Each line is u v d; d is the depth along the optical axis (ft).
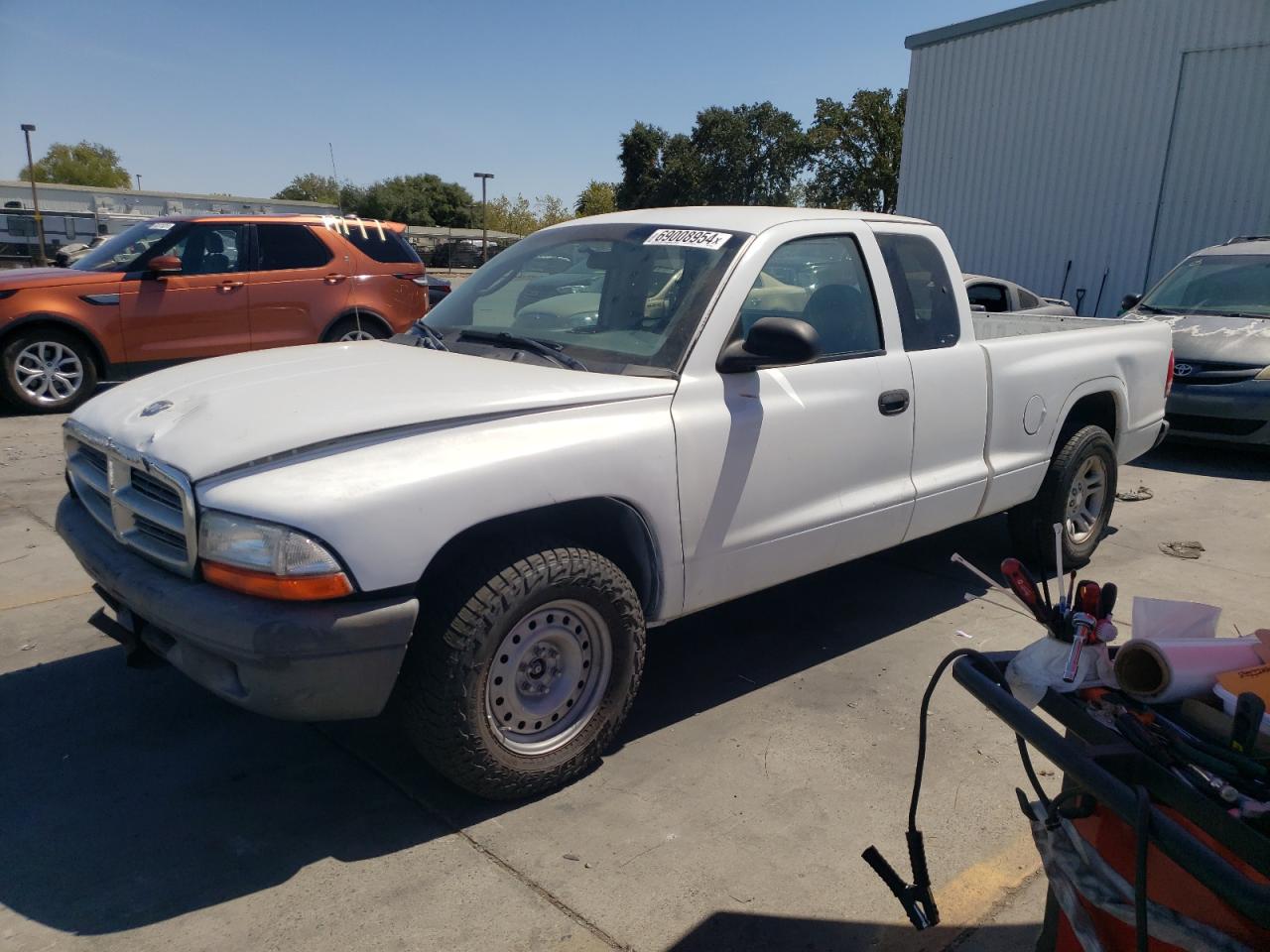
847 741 11.32
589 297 12.16
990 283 30.42
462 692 8.98
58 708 11.69
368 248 32.91
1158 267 46.06
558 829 9.52
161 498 9.16
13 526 18.44
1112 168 46.93
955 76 52.90
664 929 8.16
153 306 29.32
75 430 10.78
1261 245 30.07
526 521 9.78
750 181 184.65
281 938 7.95
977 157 52.47
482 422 9.37
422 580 9.24
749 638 14.28
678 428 10.38
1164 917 5.64
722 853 9.18
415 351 12.07
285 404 9.48
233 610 8.23
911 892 7.02
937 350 13.66
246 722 11.43
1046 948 7.06
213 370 11.25
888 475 12.95
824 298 12.44
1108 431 17.61
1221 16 42.29
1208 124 43.39
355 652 8.29
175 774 10.34
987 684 6.36
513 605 9.07
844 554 12.67
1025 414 15.06
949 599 15.92
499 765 9.44
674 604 10.78
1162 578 17.24
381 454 8.79
